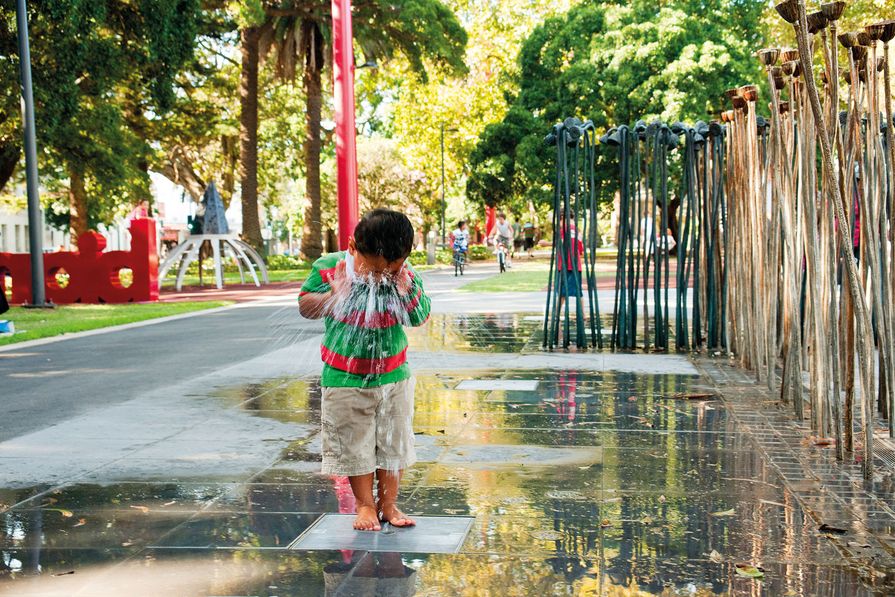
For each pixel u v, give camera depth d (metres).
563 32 39.34
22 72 19.30
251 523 4.25
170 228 82.50
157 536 4.08
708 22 37.16
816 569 3.55
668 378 8.45
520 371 8.96
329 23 35.19
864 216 5.45
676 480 4.91
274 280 32.31
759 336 8.02
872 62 5.35
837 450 5.34
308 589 3.42
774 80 6.53
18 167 32.97
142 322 15.86
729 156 9.65
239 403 7.43
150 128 38.12
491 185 42.31
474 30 48.78
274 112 45.75
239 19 31.50
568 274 11.20
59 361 10.43
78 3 21.25
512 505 4.46
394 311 3.98
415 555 3.77
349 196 11.98
